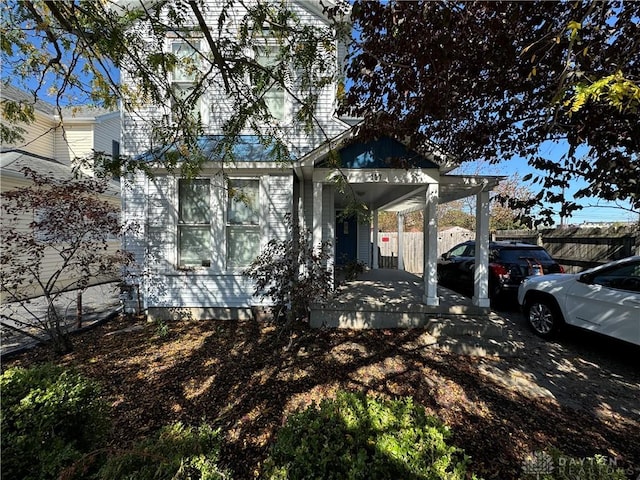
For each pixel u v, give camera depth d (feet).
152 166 17.84
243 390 11.24
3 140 10.76
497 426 9.46
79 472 5.19
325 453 4.91
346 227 34.68
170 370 12.82
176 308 20.06
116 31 8.13
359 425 5.38
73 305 23.95
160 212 19.95
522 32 8.56
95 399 6.64
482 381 12.26
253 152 19.93
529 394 11.37
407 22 8.49
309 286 14.51
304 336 16.29
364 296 20.92
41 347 15.28
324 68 10.59
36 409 5.64
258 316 19.92
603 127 8.12
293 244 16.44
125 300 21.36
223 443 8.56
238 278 20.20
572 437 9.02
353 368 13.10
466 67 9.66
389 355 14.48
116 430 9.02
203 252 20.44
